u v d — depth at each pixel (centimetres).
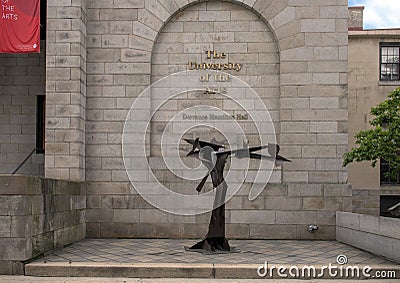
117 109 1405
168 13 1416
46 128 1334
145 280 920
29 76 1589
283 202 1367
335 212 1359
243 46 1423
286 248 1202
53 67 1343
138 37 1414
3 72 1591
